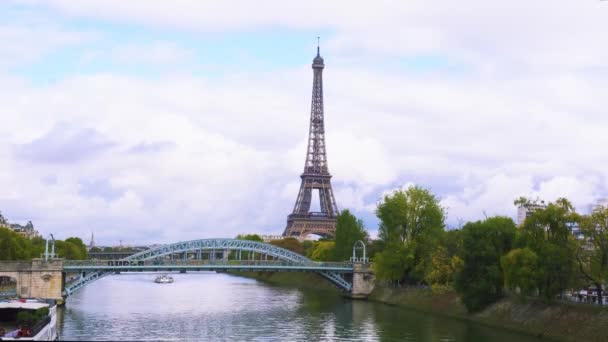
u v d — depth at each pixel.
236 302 177.12
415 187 170.62
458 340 109.31
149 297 193.62
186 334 116.81
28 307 82.75
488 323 124.81
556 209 112.06
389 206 168.25
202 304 169.75
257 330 122.38
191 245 189.12
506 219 133.00
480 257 129.88
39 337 79.06
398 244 165.38
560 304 111.75
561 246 110.56
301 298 190.25
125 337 111.50
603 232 106.19
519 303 122.56
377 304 170.12
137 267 160.75
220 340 110.69
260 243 195.25
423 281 168.75
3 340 73.38
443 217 168.25
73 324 125.31
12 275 146.88
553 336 106.44
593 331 99.25
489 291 129.12
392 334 116.62
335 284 193.50
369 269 188.75
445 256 151.88
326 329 122.94
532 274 110.62
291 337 114.38
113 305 164.00
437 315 142.88
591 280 109.44
